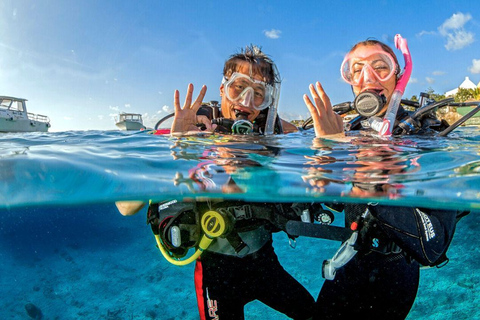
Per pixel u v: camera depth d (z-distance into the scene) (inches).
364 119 38.3
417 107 36.4
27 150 36.8
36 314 64.0
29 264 105.5
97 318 61.1
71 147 38.2
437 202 22.3
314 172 23.8
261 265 27.3
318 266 74.9
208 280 26.6
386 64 32.0
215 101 40.4
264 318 55.0
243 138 35.9
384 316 24.3
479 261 71.8
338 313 25.2
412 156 26.8
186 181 23.4
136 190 24.5
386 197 22.1
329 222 26.6
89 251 107.1
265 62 36.7
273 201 26.7
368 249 22.3
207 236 24.2
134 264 90.5
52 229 165.2
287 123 48.4
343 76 35.5
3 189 31.0
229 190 23.2
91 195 27.3
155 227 27.1
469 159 25.5
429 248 21.5
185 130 34.7
